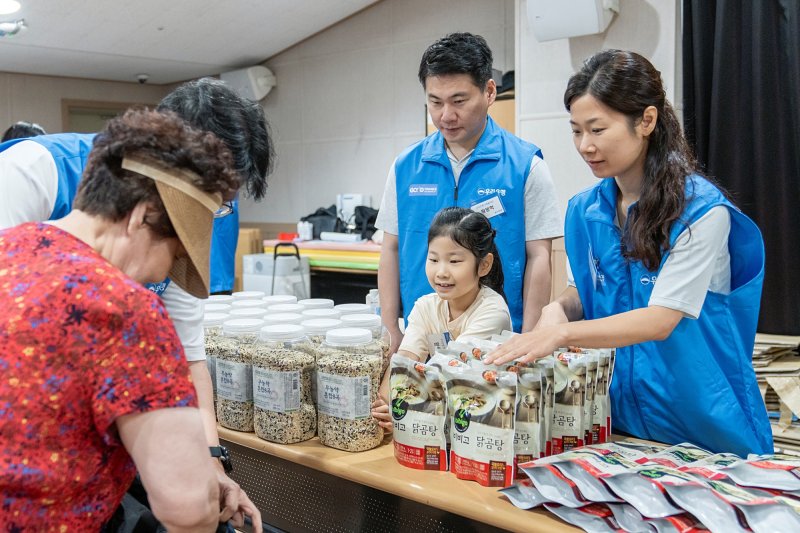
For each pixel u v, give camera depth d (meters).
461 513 1.31
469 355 1.52
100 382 0.87
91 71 7.02
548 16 4.05
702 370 1.52
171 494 0.89
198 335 1.54
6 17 4.95
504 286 2.21
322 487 1.61
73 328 0.86
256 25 6.01
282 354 1.63
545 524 1.22
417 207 2.27
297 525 1.67
